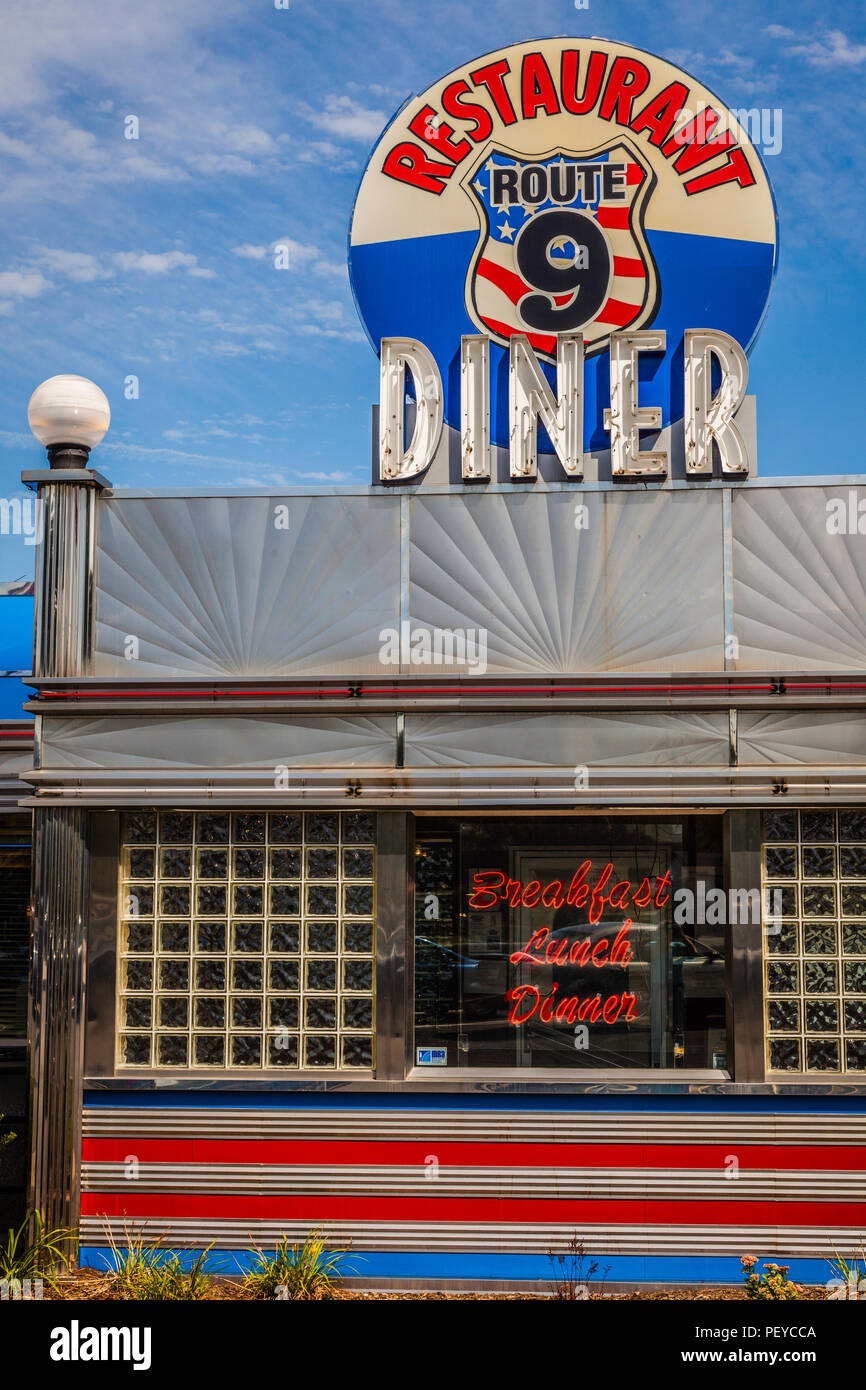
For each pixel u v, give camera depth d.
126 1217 6.50
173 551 6.85
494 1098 6.44
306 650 6.76
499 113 8.02
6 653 7.78
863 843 6.59
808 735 6.49
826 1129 6.32
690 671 6.54
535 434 6.72
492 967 6.73
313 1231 6.43
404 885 6.64
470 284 7.92
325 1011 6.69
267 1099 6.54
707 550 6.64
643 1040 6.64
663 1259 6.31
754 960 6.49
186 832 6.82
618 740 6.53
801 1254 6.27
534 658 6.66
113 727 6.74
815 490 6.61
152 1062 6.69
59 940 6.61
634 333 6.66
